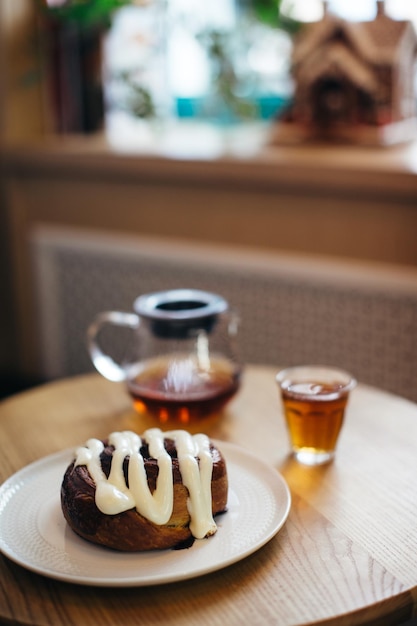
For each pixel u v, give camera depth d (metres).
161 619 0.62
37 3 1.72
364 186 1.37
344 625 0.62
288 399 0.82
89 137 1.84
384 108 1.49
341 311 1.45
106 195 1.74
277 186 1.48
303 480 0.79
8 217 1.91
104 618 0.62
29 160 1.80
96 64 1.79
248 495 0.75
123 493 0.68
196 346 0.90
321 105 1.52
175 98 1.88
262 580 0.66
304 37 1.51
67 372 1.90
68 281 1.83
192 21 1.73
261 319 1.55
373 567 0.67
